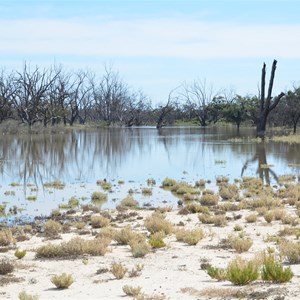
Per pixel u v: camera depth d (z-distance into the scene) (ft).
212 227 51.75
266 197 66.74
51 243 42.91
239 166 114.01
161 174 101.50
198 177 97.04
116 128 339.98
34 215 61.05
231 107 290.97
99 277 32.86
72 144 177.68
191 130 303.89
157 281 31.17
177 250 41.34
